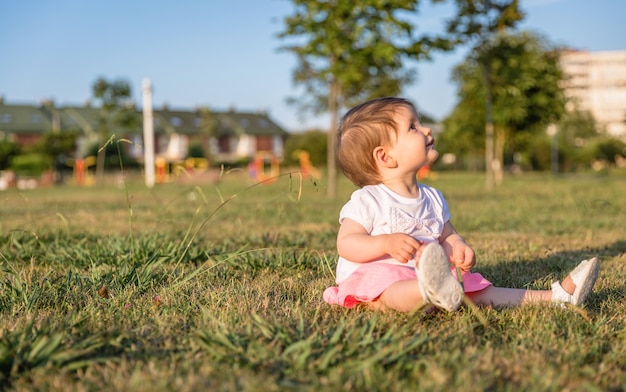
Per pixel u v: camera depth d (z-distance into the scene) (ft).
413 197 8.45
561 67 69.31
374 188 8.42
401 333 6.55
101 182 83.51
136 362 6.04
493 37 48.98
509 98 65.05
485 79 51.49
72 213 27.63
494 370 5.70
